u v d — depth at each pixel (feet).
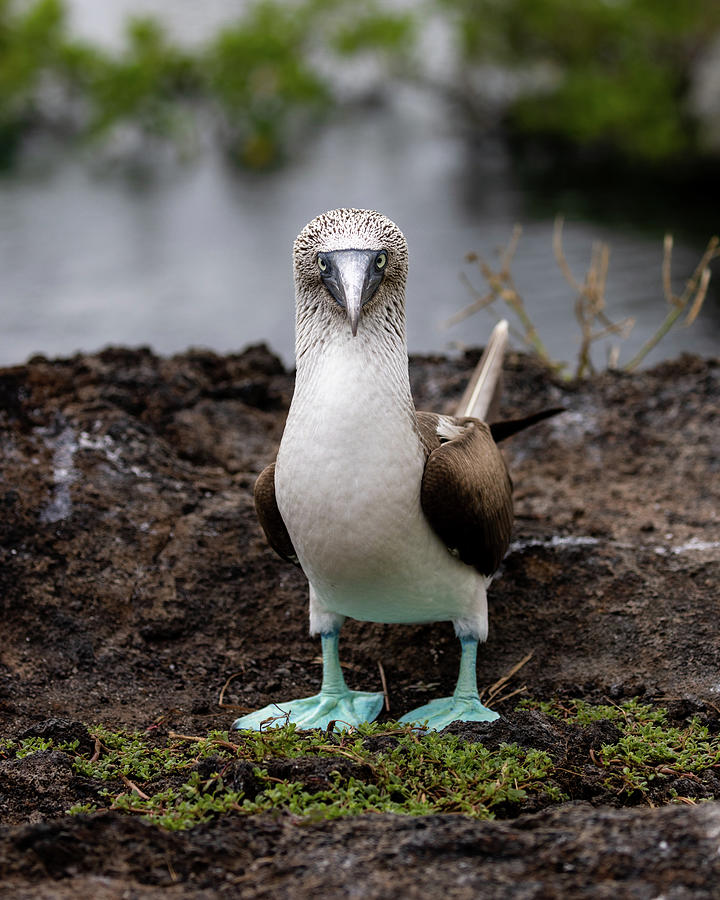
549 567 23.77
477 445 19.35
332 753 16.60
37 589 22.88
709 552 23.99
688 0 105.50
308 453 17.46
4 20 118.73
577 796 16.06
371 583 18.11
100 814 13.38
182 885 12.51
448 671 21.93
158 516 24.91
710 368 31.45
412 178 103.14
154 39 117.19
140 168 107.45
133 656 22.06
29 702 20.16
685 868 11.95
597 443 29.12
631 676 21.02
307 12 127.13
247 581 23.93
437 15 126.52
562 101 108.06
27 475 24.88
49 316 69.82
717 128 102.12
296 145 114.93
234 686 21.50
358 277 17.01
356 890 12.04
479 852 12.60
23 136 116.37
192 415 29.09
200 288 74.74
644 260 77.61
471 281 74.18
